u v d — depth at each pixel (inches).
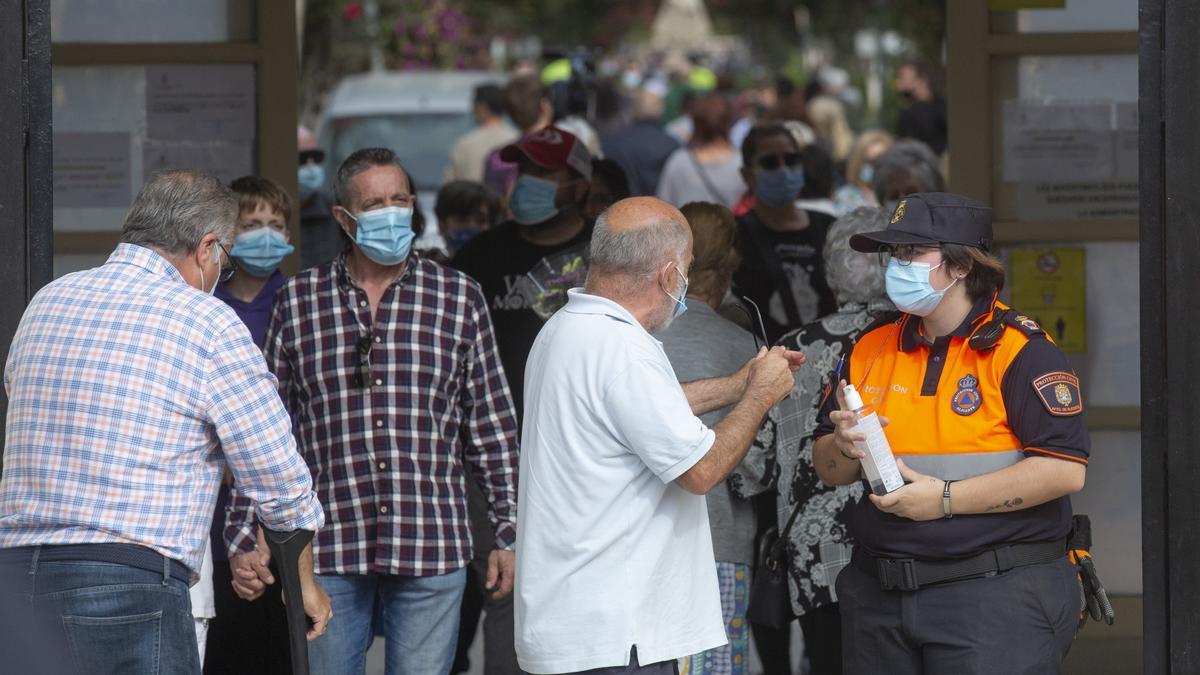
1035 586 355.6
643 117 1192.8
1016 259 566.9
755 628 533.0
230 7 597.6
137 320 347.6
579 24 2906.0
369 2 1498.5
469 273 519.5
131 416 343.3
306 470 364.5
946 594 358.9
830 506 432.1
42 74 376.2
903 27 1972.2
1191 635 369.7
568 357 350.9
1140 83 371.6
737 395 393.4
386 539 421.4
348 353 426.6
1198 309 367.2
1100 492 561.0
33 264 377.1
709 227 448.8
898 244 356.2
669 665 357.4
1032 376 351.9
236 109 598.5
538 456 354.3
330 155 1167.0
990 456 355.3
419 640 429.1
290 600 370.3
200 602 406.9
